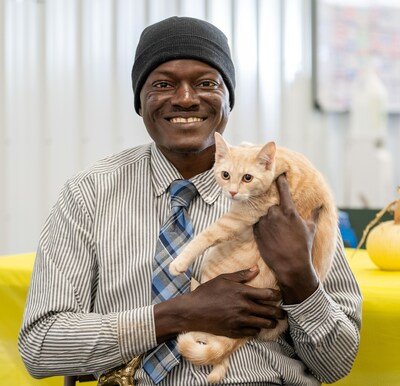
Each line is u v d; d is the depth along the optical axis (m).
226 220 1.48
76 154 3.49
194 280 1.53
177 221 1.57
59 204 1.63
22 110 3.35
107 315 1.47
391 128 4.48
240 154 1.50
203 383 1.45
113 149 3.59
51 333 1.47
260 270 1.48
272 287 1.48
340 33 4.26
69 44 3.45
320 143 4.26
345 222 2.60
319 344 1.47
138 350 1.45
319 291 1.44
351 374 1.74
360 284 1.74
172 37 1.62
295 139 4.16
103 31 3.53
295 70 4.13
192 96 1.61
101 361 1.45
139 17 3.62
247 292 1.43
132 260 1.55
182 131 1.61
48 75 3.40
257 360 1.48
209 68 1.63
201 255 1.55
